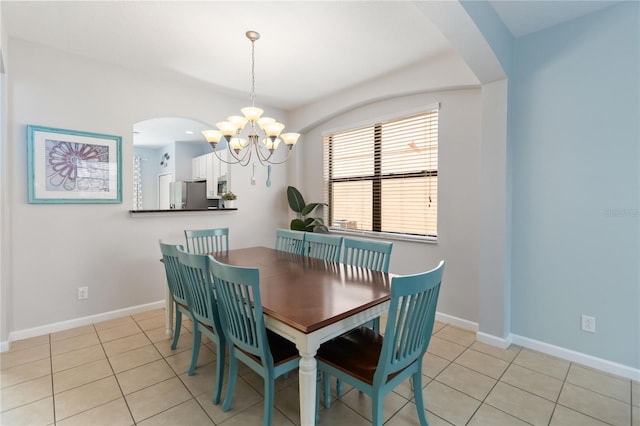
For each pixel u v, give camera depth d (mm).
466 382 2074
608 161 2160
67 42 2672
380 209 3643
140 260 3322
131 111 3207
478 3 1980
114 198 3131
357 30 2451
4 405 1828
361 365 1520
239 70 3191
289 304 1563
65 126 2844
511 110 2541
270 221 4484
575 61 2273
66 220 2893
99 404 1846
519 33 2473
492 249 2582
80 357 2385
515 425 1682
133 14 2248
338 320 1427
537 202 2467
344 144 4059
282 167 4617
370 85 3480
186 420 1724
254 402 1883
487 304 2623
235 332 1652
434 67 2938
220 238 3689
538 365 2279
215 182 5730
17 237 2656
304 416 1393
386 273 2197
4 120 2475
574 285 2320
